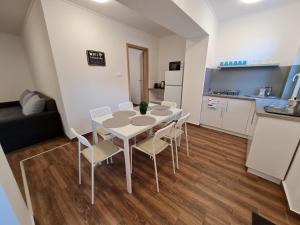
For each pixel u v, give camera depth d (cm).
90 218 127
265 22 264
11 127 223
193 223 123
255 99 247
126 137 138
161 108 233
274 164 160
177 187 161
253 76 293
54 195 151
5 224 81
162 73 468
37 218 128
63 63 230
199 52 299
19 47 397
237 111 277
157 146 167
